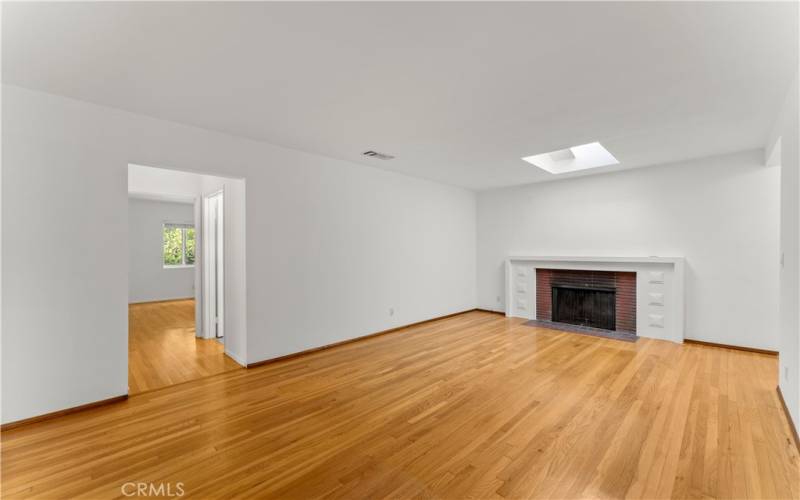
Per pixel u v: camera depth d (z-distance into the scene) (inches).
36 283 106.1
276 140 154.7
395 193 220.7
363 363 157.9
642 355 167.8
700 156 183.6
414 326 231.3
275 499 72.1
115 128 119.4
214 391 127.3
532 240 256.7
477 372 145.5
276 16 71.6
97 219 116.2
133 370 149.8
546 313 247.8
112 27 75.0
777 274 167.8
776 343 167.5
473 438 94.7
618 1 67.3
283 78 99.0
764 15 71.4
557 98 112.5
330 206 183.9
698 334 188.2
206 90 106.2
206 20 72.7
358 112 123.4
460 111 122.6
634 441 92.6
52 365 108.3
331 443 92.9
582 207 232.1
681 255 194.1
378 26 75.3
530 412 109.5
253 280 153.6
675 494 72.6
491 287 280.8
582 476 78.7
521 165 200.7
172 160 131.4
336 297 186.4
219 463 84.4
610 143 161.0
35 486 76.0
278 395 123.7
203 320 202.7
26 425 103.0
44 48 83.2
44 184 107.3
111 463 84.4
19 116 103.3
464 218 276.8
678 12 70.6
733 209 178.9
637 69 94.2
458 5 68.4
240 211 158.1
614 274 217.0
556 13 70.9
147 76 97.5
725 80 100.2
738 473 79.0
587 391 125.3
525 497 72.2
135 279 328.8
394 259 220.1
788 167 106.0
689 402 115.7
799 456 85.2
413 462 84.4
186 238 364.5
